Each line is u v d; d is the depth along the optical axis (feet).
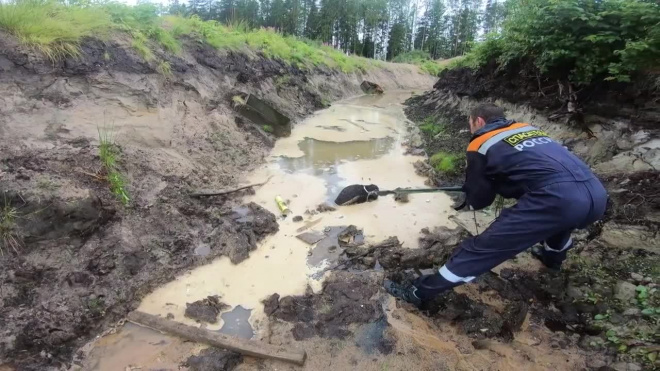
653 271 11.30
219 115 22.94
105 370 9.15
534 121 20.47
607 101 16.28
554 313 10.82
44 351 9.32
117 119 17.12
